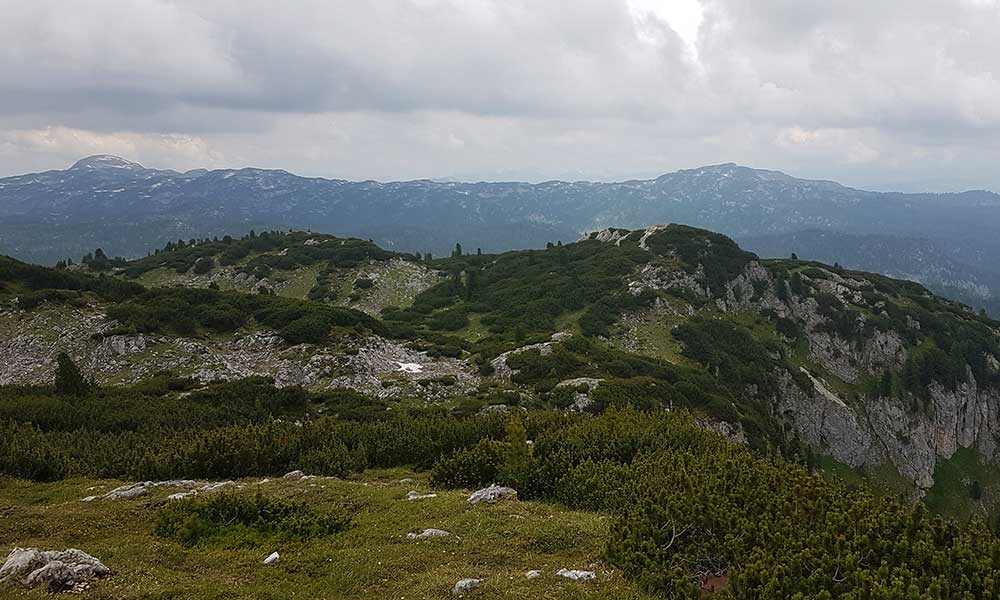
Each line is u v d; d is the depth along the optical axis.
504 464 27.09
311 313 83.81
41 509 21.34
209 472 30.50
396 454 36.00
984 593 11.50
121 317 76.00
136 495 24.48
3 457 29.97
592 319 105.06
